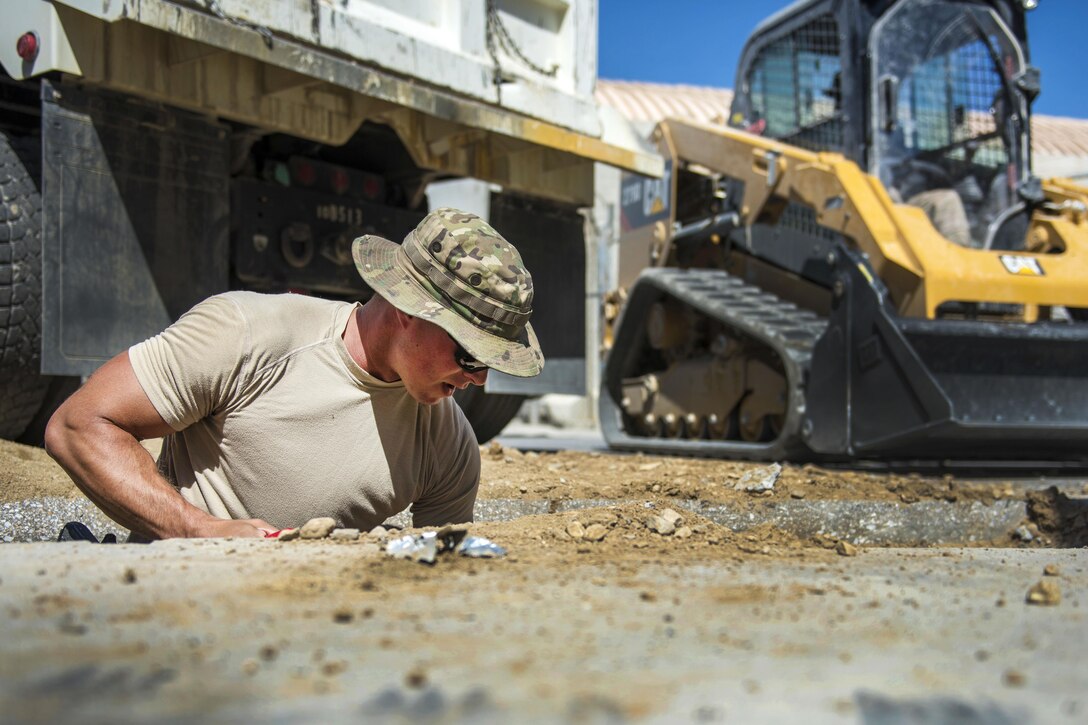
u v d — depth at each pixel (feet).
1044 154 51.19
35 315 11.07
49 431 6.93
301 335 7.23
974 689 3.32
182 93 11.04
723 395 19.29
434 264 6.66
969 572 5.82
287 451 7.18
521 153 15.23
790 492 11.98
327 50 11.57
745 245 20.26
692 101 60.85
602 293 40.11
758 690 3.24
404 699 3.08
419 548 5.57
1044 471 16.81
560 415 40.68
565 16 15.15
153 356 6.91
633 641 3.85
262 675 3.30
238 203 12.52
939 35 18.56
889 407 14.49
